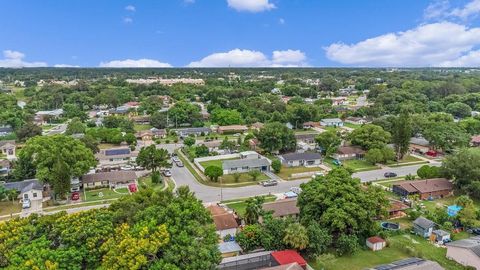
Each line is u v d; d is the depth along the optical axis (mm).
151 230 34812
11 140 107375
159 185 72375
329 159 93312
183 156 96812
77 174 67188
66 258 32812
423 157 95938
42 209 60562
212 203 62969
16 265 31109
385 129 111625
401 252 46031
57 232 36500
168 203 40219
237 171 80812
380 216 53500
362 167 86750
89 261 34281
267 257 42406
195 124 135875
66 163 64625
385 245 47344
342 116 152500
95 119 148750
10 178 72500
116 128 123438
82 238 35281
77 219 38000
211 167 74562
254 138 107688
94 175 72688
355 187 48781
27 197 63094
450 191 68188
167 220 36281
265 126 101438
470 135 107062
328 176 51594
